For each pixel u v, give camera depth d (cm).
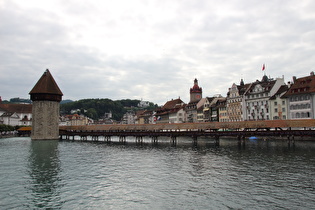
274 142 5966
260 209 1794
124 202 1970
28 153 4778
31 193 2203
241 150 4738
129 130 8231
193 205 1888
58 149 5506
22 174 2903
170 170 3053
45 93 8588
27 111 15062
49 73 9044
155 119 15562
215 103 10669
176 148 5466
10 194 2180
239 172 2866
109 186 2389
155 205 1900
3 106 14662
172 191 2219
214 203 1917
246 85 9538
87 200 2022
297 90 6981
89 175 2838
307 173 2733
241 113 9125
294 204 1867
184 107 12838
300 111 6931
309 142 5538
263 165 3209
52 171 3061
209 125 6419
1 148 5712
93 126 8631
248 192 2150
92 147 5966
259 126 5653
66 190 2281
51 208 1869
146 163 3562
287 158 3656
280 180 2488
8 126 11500
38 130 8575
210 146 5703
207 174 2809
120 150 5247
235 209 1802
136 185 2414
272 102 7969
